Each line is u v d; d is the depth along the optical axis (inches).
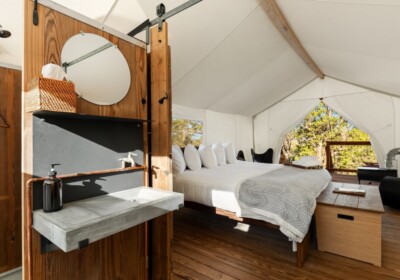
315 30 122.3
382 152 206.1
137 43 65.9
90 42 54.5
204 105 191.8
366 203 90.4
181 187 117.6
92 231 37.2
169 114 64.7
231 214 101.0
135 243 63.6
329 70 203.3
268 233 110.1
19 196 61.7
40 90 40.0
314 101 241.1
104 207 48.6
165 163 64.6
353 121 219.9
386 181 139.5
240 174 123.6
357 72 169.3
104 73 57.4
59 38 48.6
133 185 63.3
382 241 99.4
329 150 278.2
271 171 130.0
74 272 50.0
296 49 157.5
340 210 88.7
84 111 53.0
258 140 278.2
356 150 262.8
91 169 53.5
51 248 44.8
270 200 89.4
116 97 60.0
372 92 209.5
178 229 115.5
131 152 62.8
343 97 223.6
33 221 43.2
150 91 69.1
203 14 98.3
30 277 42.8
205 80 154.2
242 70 160.9
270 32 132.9
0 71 58.6
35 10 44.8
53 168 45.3
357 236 85.5
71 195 49.9
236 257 88.4
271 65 171.9
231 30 116.6
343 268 80.4
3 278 58.8
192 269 80.4
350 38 115.0
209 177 116.6
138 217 45.0
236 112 239.5
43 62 45.9
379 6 78.0
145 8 81.4
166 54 64.7
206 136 202.2
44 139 45.8
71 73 50.7
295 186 93.1
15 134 61.1
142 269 65.6
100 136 55.7
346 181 222.2
